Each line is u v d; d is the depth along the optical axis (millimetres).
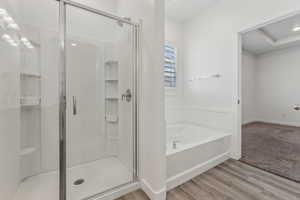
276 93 4980
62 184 1359
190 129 2889
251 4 2062
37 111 1710
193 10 2826
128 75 1824
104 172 1774
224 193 1455
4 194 1193
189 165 1744
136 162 1645
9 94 1308
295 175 1759
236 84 2275
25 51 1602
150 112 1419
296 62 4535
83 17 1987
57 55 1796
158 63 1353
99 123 2129
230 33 2348
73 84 1921
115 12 2299
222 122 2504
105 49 2133
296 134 3676
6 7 1256
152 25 1377
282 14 1746
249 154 2434
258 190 1496
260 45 4410
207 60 2762
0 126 1149
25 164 1622
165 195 1382
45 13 1727
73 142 1911
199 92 2957
